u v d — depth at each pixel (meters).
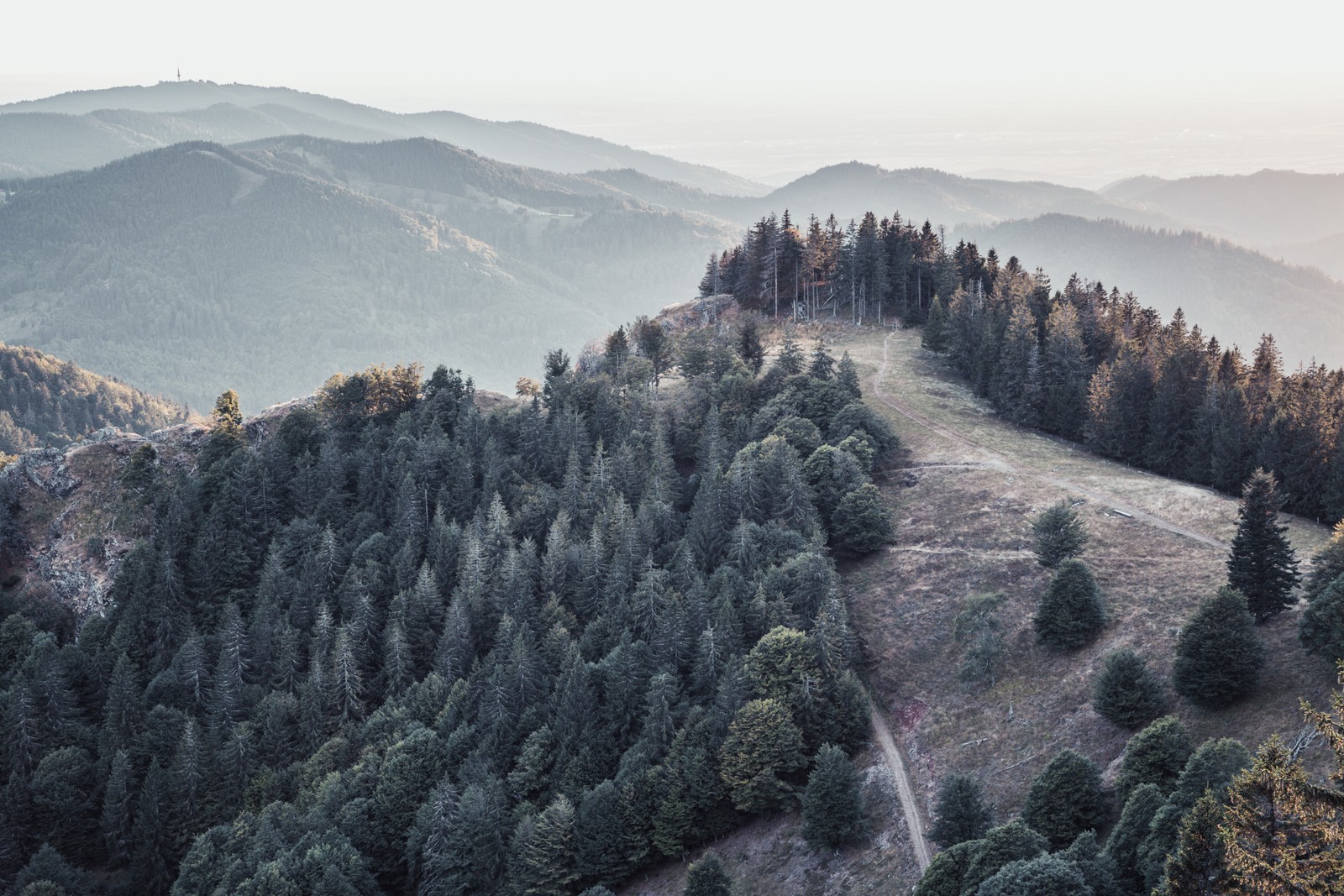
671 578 118.38
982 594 109.25
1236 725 77.12
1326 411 123.94
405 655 122.69
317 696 117.25
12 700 119.06
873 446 142.50
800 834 86.88
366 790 101.31
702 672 100.69
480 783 95.12
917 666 104.31
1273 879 43.41
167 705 123.75
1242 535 88.88
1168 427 140.75
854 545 124.44
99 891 103.50
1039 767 84.69
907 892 76.31
